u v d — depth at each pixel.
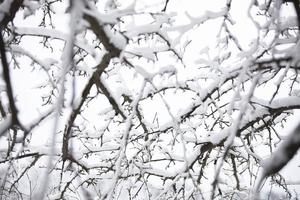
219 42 3.22
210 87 3.46
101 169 4.37
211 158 4.47
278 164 1.56
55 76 3.69
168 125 3.64
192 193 3.93
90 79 2.93
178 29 2.81
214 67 3.31
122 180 4.08
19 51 2.92
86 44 2.91
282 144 1.57
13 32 2.87
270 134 3.91
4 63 1.45
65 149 3.54
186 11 2.83
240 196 4.30
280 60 2.19
